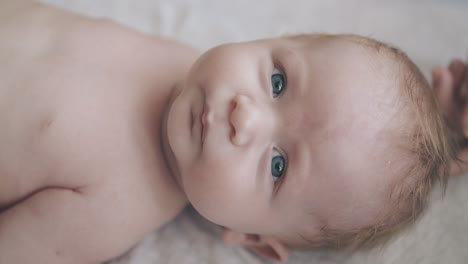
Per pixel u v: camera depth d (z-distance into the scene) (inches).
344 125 12.8
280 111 13.0
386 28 19.9
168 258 15.0
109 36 14.8
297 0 20.3
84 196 13.7
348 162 12.8
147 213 14.4
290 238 14.2
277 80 13.4
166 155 14.4
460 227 15.5
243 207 13.3
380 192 13.2
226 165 12.7
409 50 19.3
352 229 13.6
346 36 14.5
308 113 12.9
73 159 13.6
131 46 14.9
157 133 14.4
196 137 13.0
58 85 13.8
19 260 13.5
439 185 15.0
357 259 15.0
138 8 18.8
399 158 13.1
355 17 20.1
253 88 13.1
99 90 14.1
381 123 13.0
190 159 13.1
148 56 15.0
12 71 13.6
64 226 13.6
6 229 13.5
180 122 13.1
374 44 14.2
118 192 13.9
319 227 13.7
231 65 13.2
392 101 13.2
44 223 13.6
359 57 13.6
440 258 15.0
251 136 12.7
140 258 14.9
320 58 13.4
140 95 14.4
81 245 13.9
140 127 14.2
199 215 15.9
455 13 20.2
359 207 13.2
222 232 15.3
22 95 13.6
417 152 13.3
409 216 13.9
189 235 15.5
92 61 14.3
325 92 12.9
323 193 13.1
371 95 13.1
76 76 14.0
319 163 12.8
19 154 13.6
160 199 14.5
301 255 15.1
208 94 13.0
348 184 12.9
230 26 19.2
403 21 20.1
